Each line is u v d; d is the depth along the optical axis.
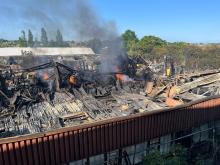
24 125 13.41
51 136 10.49
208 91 18.58
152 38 67.75
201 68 37.91
